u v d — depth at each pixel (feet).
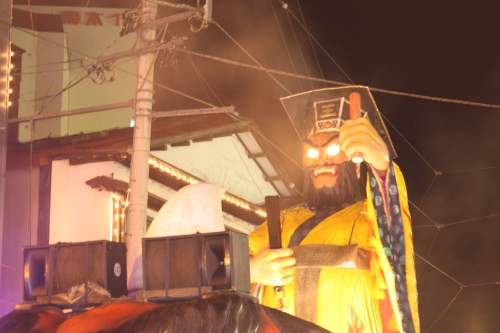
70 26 65.31
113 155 45.16
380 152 14.79
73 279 12.32
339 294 15.61
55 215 45.96
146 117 35.14
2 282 45.19
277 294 14.89
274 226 14.52
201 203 13.43
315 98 17.40
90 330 11.14
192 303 10.83
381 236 15.48
